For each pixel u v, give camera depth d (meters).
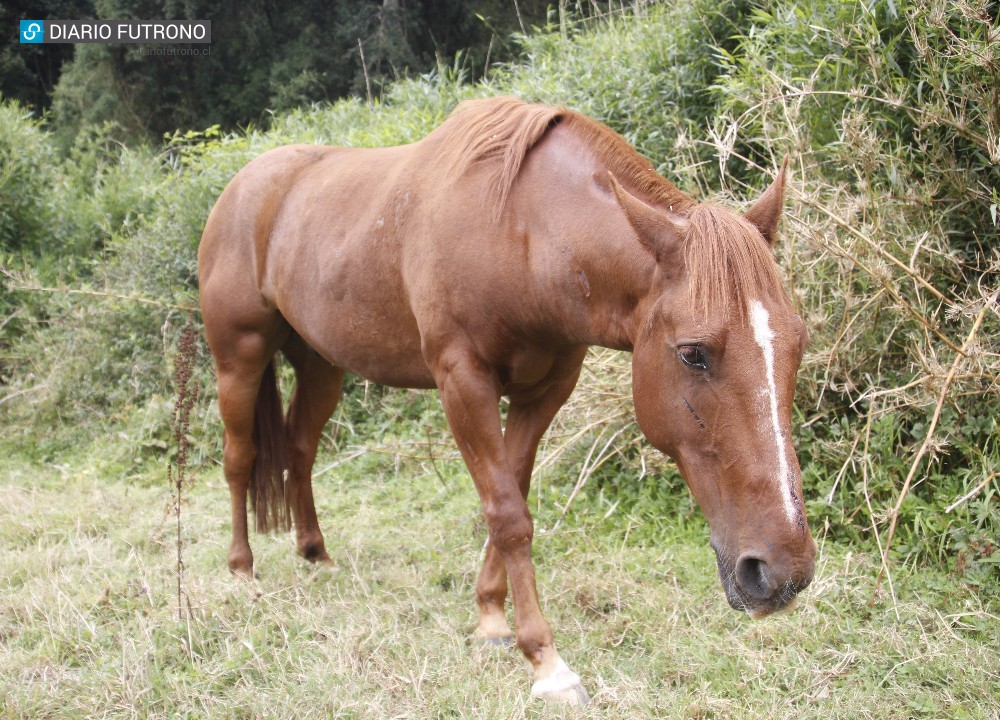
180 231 6.56
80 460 5.76
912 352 3.44
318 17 16.22
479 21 14.70
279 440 3.75
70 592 3.46
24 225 8.22
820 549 3.38
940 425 3.43
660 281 2.16
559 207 2.49
